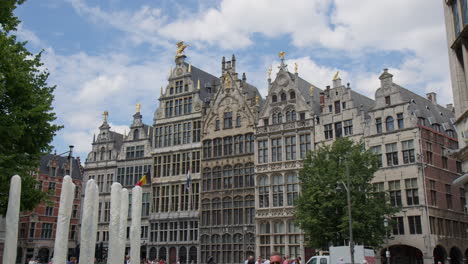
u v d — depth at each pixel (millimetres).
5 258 17547
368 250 35938
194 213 60406
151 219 63562
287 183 54438
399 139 48719
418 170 46750
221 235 57469
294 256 51688
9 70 22391
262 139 57719
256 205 55531
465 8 24656
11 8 23438
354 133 51719
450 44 27047
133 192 23953
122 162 69625
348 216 39250
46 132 24625
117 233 22281
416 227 45844
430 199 46594
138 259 23000
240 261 55281
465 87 26047
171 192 63562
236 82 62125
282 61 59219
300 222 42625
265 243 54062
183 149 64000
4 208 22688
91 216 21656
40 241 74000
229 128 60875
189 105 65688
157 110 68312
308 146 54344
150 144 68375
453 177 51344
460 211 50906
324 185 41531
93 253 21562
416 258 46719
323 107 54844
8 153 22812
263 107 58906
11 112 22438
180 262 59906
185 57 69000
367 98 62844
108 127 73312
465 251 50000
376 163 43219
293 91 57219
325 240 41719
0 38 22094
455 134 55719
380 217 41094
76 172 81500
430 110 58344
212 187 60000
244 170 58188
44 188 76625
